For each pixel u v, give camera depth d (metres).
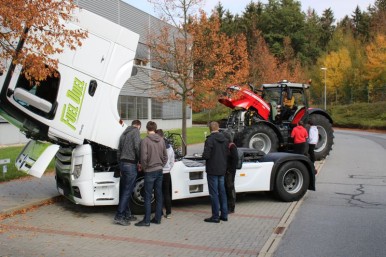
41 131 8.14
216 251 6.54
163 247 6.72
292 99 17.41
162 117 41.31
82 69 8.22
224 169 8.23
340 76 56.25
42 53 7.34
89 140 8.39
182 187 8.98
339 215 8.82
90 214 8.85
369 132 44.53
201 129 42.38
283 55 62.69
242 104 16.44
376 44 47.84
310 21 87.19
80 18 8.21
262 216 8.77
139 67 18.84
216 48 17.67
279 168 10.02
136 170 8.09
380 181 12.88
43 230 7.64
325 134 18.19
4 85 7.89
